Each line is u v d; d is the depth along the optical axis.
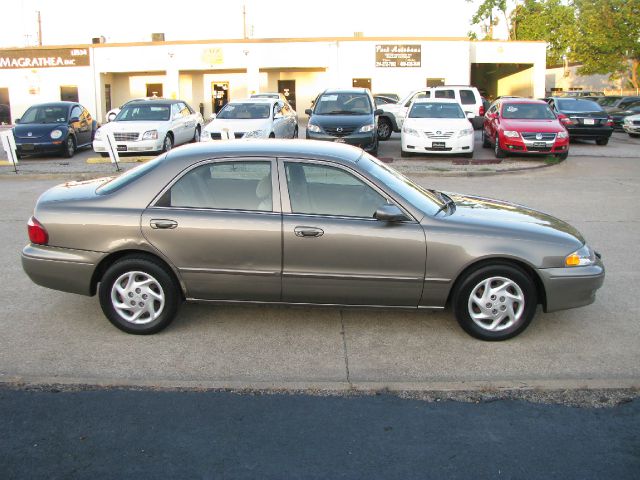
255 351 4.89
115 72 38.47
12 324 5.43
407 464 3.36
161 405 3.97
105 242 5.02
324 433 3.65
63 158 18.88
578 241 5.16
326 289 5.01
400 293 5.01
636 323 5.51
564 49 52.09
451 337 5.20
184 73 38.59
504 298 5.02
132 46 37.03
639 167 16.42
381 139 23.31
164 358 4.75
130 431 3.66
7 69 37.84
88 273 5.09
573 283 5.00
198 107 39.19
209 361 4.71
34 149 18.09
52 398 4.05
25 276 6.80
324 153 5.11
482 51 37.97
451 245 4.90
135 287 5.10
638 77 40.31
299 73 38.53
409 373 4.53
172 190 5.07
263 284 5.03
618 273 6.96
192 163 5.08
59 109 19.58
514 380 4.34
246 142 5.42
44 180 14.73
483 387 4.23
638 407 3.98
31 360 4.70
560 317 5.66
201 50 36.78
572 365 4.67
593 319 5.61
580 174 15.12
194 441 3.56
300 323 5.48
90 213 5.05
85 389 4.18
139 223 4.99
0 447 3.49
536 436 3.65
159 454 3.44
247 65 36.72
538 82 38.47
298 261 4.95
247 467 3.32
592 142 23.94
